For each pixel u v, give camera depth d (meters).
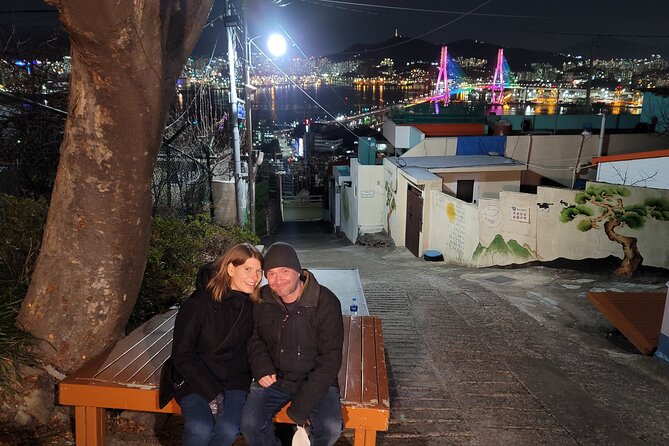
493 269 11.18
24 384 3.43
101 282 3.46
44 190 9.72
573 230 10.09
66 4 2.46
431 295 8.75
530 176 18.70
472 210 12.09
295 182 67.56
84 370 3.32
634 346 6.12
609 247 9.66
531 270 10.42
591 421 4.14
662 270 9.13
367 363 3.56
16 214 4.89
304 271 3.00
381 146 20.80
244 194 15.85
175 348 2.92
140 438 3.57
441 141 18.02
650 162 12.71
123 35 2.63
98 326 3.55
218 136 17.78
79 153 3.15
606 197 9.55
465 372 5.12
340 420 2.88
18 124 9.39
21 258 4.54
